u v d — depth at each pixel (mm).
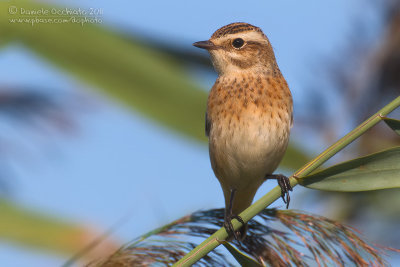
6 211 6852
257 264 5301
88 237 6805
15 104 8023
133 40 7480
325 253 6199
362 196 10508
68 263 5945
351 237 6191
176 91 7457
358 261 6102
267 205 6055
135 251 6305
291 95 10031
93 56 7262
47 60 7355
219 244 5586
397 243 10320
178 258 6328
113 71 7398
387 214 10477
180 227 6594
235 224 6219
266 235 6477
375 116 5738
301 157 8336
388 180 5590
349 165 5648
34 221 6867
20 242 6680
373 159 5605
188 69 7836
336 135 10336
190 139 7500
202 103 7449
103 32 7340
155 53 7574
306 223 6379
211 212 6746
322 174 5719
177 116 7469
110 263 6211
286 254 6348
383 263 6094
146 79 7293
